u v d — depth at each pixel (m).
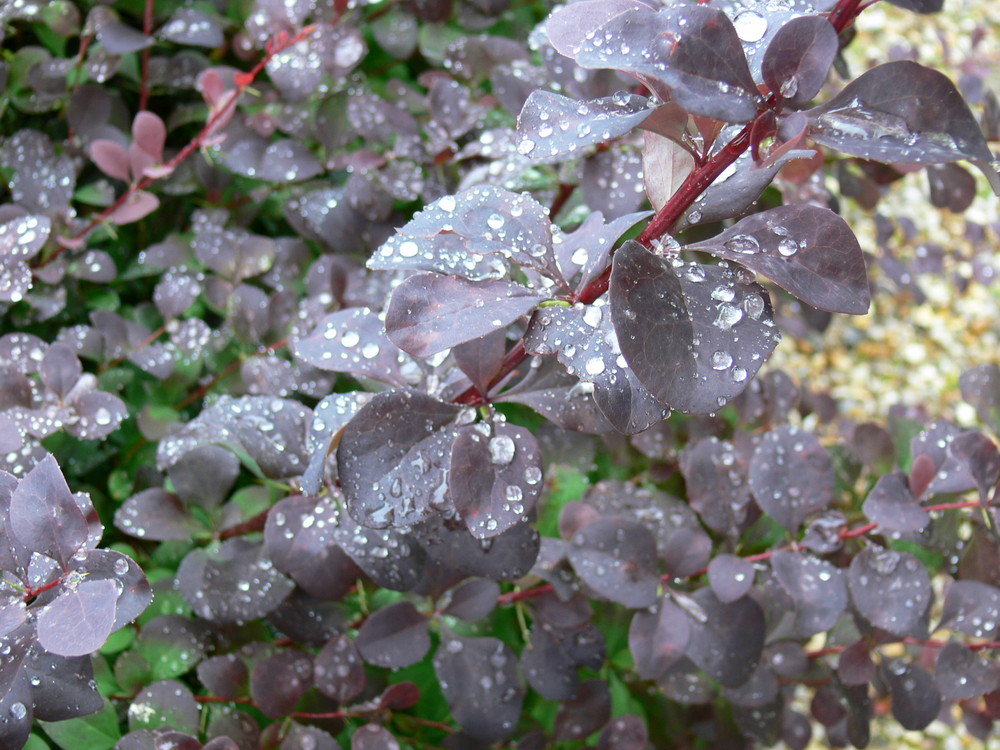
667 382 0.18
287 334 0.32
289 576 0.27
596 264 0.21
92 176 0.34
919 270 0.46
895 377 0.63
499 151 0.30
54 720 0.22
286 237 0.36
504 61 0.35
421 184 0.33
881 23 0.73
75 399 0.27
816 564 0.28
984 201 0.69
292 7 0.31
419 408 0.22
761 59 0.20
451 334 0.20
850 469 0.35
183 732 0.25
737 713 0.32
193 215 0.33
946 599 0.28
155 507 0.28
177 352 0.32
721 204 0.20
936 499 0.30
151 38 0.33
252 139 0.34
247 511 0.31
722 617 0.28
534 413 0.35
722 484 0.30
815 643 0.47
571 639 0.29
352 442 0.22
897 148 0.18
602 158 0.29
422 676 0.32
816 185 0.31
